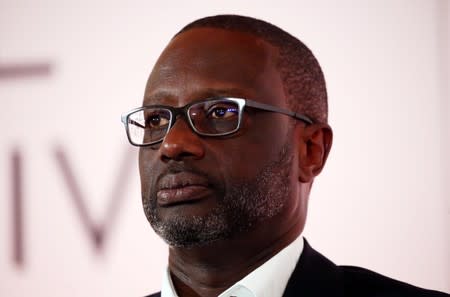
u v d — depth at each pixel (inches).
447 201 229.1
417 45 236.1
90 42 272.5
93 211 265.9
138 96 265.6
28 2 279.4
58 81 273.9
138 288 259.8
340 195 240.2
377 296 135.6
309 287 132.1
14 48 279.1
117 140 265.6
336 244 239.1
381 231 235.5
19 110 276.7
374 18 241.9
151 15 267.6
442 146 231.1
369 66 240.7
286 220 133.8
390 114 237.1
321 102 149.3
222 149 123.3
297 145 137.5
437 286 229.1
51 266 269.7
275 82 133.9
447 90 231.8
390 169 236.1
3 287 273.9
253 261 130.4
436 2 235.0
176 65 131.9
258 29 139.8
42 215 271.9
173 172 123.0
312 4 249.6
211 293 131.6
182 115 125.3
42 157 273.3
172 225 123.0
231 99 124.9
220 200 122.6
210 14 261.0
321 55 246.2
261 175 126.4
